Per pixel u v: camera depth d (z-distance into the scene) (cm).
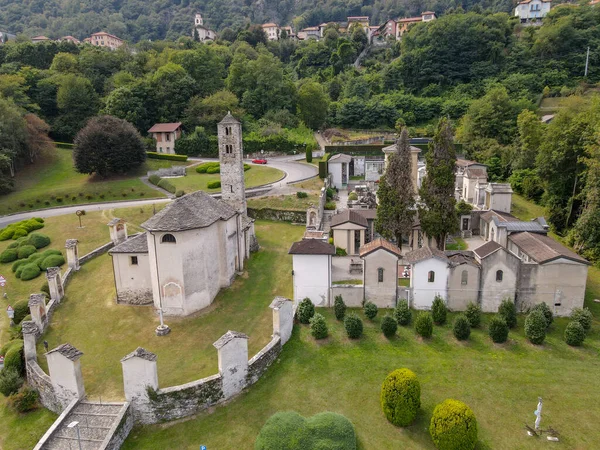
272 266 4956
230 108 11356
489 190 5978
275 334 3353
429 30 13638
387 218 4822
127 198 7494
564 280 3822
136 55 13675
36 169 9000
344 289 4016
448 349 3366
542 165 6278
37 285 4791
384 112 12469
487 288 3894
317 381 3044
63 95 10544
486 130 9400
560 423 2648
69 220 6438
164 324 3753
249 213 6712
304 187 7531
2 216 6881
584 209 5372
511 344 3425
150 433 2697
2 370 3203
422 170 7644
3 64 11662
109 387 2969
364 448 2491
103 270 4809
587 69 11900
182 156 9556
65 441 2534
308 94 12412
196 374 3052
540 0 15850
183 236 3775
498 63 13025
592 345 3434
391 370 3138
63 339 3575
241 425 2698
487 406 2794
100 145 7988
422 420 2684
